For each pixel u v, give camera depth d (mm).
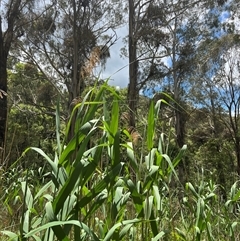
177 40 19812
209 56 19750
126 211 2344
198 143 24750
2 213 2988
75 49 17125
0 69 12594
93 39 17875
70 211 1540
